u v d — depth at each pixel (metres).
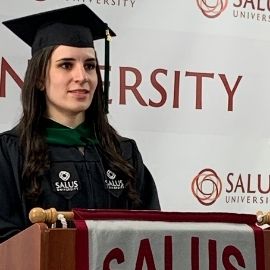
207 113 3.70
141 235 1.87
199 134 3.68
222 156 3.71
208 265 1.92
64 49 2.58
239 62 3.77
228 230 1.95
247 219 2.01
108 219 1.88
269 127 3.78
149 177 2.81
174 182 3.63
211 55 3.73
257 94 3.78
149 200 2.77
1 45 3.44
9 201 2.45
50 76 2.55
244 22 3.79
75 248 1.80
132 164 2.71
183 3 3.71
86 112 2.64
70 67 2.57
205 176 3.68
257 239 1.97
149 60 3.63
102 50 3.57
